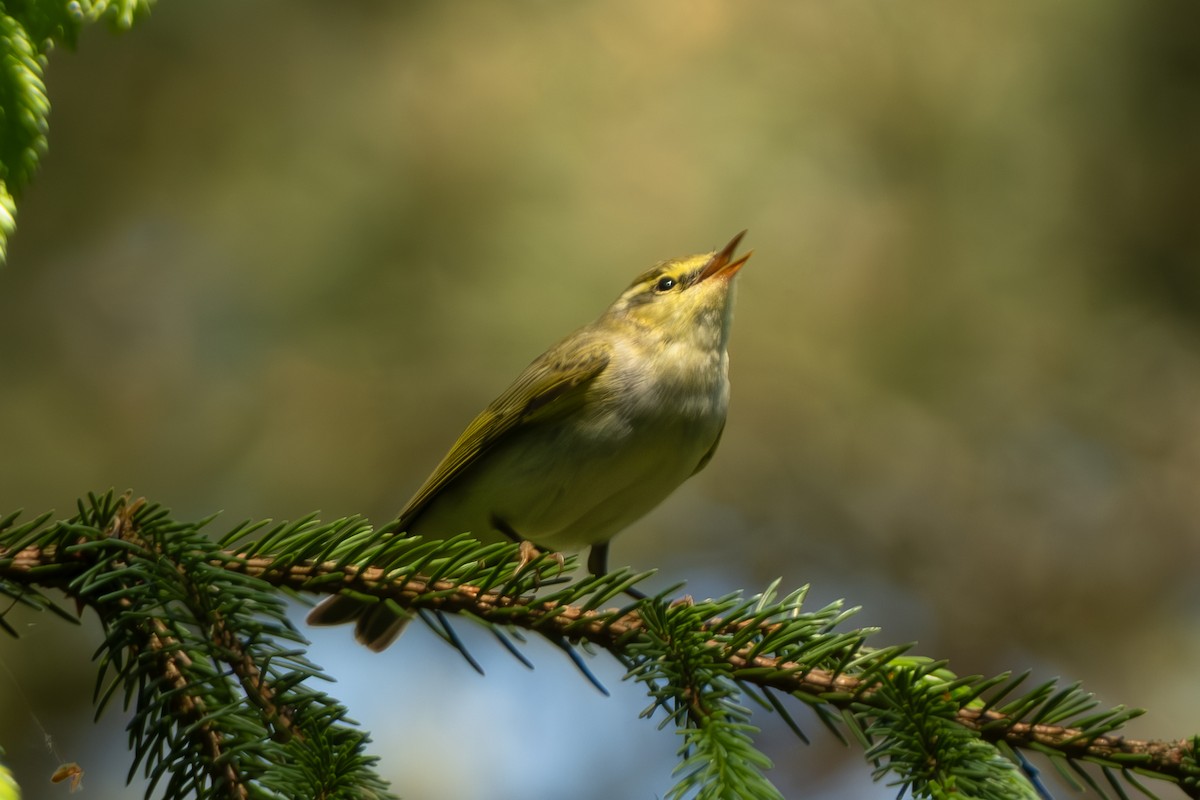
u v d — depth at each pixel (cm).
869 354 1313
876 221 1321
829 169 1321
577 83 1310
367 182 1297
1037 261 1366
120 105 1360
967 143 1356
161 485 1293
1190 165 1391
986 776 407
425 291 1266
